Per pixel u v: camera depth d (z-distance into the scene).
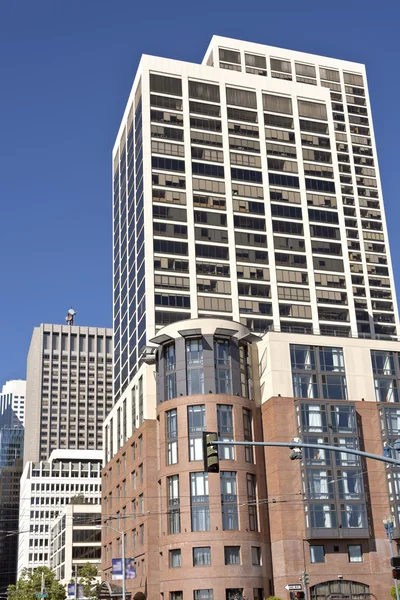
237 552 85.00
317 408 92.88
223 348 94.75
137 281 120.31
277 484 89.06
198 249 119.25
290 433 91.56
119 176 146.12
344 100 151.12
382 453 93.62
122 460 111.81
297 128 135.88
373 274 135.00
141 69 131.38
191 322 95.19
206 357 93.00
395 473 92.19
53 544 199.75
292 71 150.38
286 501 87.88
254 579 84.19
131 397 109.75
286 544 86.00
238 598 81.69
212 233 121.19
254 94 135.25
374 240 138.12
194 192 123.25
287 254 124.75
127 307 126.31
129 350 120.88
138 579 95.06
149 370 100.56
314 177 133.12
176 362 93.81
